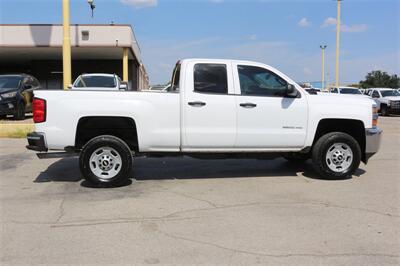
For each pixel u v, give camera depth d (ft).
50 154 23.63
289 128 24.71
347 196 21.52
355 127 26.17
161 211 18.97
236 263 13.58
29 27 91.35
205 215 18.38
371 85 299.17
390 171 28.04
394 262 13.71
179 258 13.96
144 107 23.29
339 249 14.71
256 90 24.63
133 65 123.44
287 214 18.52
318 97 25.22
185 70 24.00
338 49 117.91
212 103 23.80
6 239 15.69
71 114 22.88
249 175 26.58
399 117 92.99
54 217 18.20
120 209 19.29
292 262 13.66
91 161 23.04
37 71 125.29
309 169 28.45
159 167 29.19
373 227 16.90
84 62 125.90
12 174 26.86
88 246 14.99
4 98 54.54
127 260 13.82
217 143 24.07
